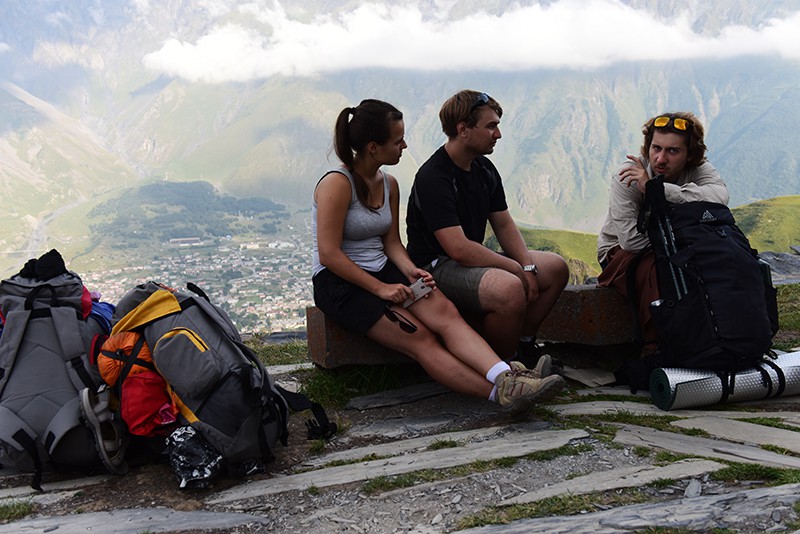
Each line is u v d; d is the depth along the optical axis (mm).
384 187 4363
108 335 3787
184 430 3334
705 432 3561
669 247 4262
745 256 4109
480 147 4234
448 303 4043
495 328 4242
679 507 2654
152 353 3465
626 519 2598
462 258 4277
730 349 3971
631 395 4410
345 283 4234
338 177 4117
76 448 3502
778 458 3107
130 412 3443
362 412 4445
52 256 3818
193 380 3332
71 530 2904
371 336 4180
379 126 4043
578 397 4449
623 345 5184
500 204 4695
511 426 3828
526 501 2859
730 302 4004
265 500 3143
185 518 2990
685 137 4465
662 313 4184
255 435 3381
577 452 3330
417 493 3029
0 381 3510
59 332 3586
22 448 3400
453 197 4305
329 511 2963
